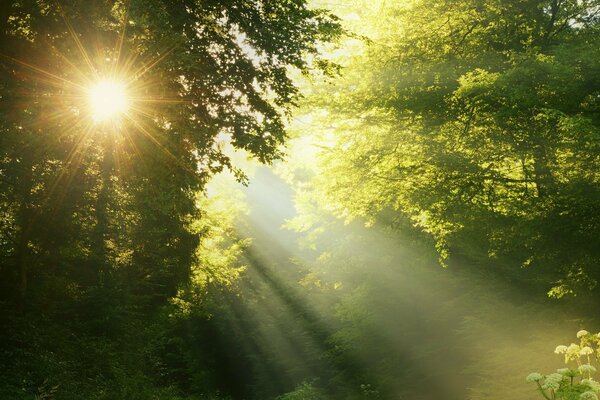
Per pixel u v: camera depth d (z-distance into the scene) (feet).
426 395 60.18
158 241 69.10
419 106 41.52
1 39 33.42
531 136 37.76
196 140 34.71
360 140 48.39
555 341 40.06
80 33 30.99
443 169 42.45
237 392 107.14
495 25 44.45
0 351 37.63
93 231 46.96
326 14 38.60
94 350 46.37
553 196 37.01
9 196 38.29
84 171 41.01
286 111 40.45
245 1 37.50
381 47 47.19
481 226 42.32
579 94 35.24
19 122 32.73
